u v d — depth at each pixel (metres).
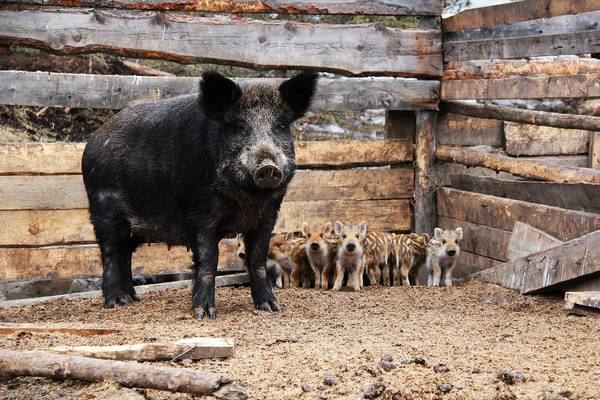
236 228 10.57
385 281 13.95
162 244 13.54
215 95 9.88
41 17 12.83
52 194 12.99
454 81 14.18
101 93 13.20
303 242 13.57
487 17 13.44
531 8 12.48
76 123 17.23
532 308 11.13
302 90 10.16
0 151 12.71
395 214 14.77
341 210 14.43
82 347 7.68
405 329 9.43
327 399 6.77
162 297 12.18
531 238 12.41
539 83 12.23
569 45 11.79
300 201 14.18
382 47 14.21
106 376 6.99
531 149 14.97
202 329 9.00
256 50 13.67
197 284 10.38
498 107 13.62
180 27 13.37
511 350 8.30
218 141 10.09
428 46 14.38
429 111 14.66
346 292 12.69
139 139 10.99
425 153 14.69
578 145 15.27
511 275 12.36
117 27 13.11
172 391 6.79
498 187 13.73
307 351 8.07
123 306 11.28
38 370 7.07
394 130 14.85
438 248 13.45
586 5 11.45
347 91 14.17
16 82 12.85
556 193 12.55
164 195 10.80
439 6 14.33
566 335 9.16
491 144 14.96
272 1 13.67
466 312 10.78
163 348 7.66
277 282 13.82
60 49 12.95
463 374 7.36
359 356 7.85
